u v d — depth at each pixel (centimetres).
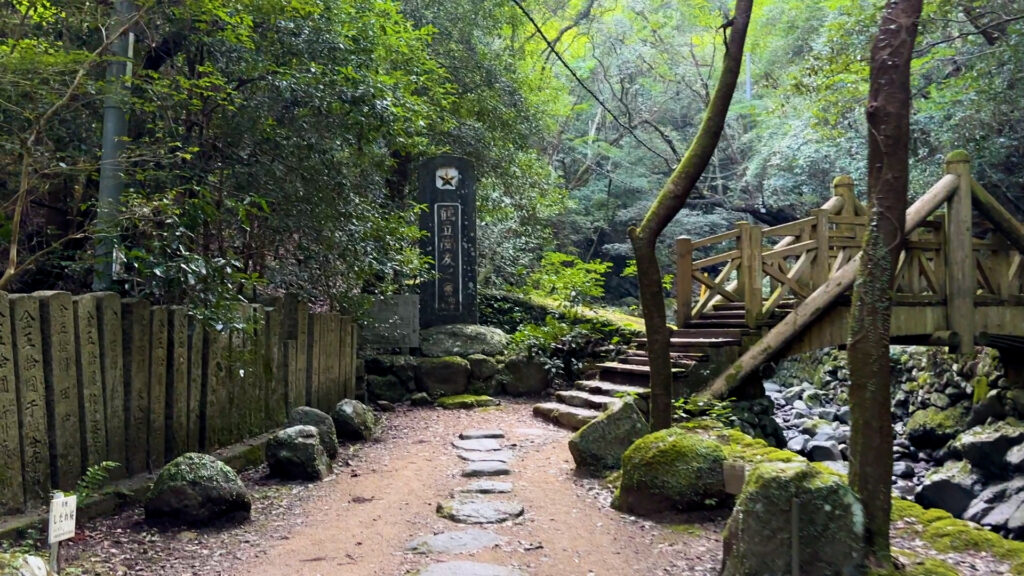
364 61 750
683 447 509
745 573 365
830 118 1157
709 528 478
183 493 471
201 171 680
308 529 480
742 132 2344
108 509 480
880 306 377
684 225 2098
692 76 2316
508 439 763
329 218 752
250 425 675
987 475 839
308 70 707
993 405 938
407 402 976
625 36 2247
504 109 1266
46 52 543
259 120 702
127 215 518
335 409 761
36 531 414
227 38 655
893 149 377
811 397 1276
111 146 562
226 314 563
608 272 2372
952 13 973
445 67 1196
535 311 1202
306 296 821
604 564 417
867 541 368
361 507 530
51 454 458
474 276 1109
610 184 2309
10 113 565
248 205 684
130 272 589
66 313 470
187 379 587
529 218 1520
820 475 372
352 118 723
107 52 590
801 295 817
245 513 492
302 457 601
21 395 434
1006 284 844
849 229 840
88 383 486
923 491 835
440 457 690
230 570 408
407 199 1230
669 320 1788
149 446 545
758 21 2058
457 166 1109
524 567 410
